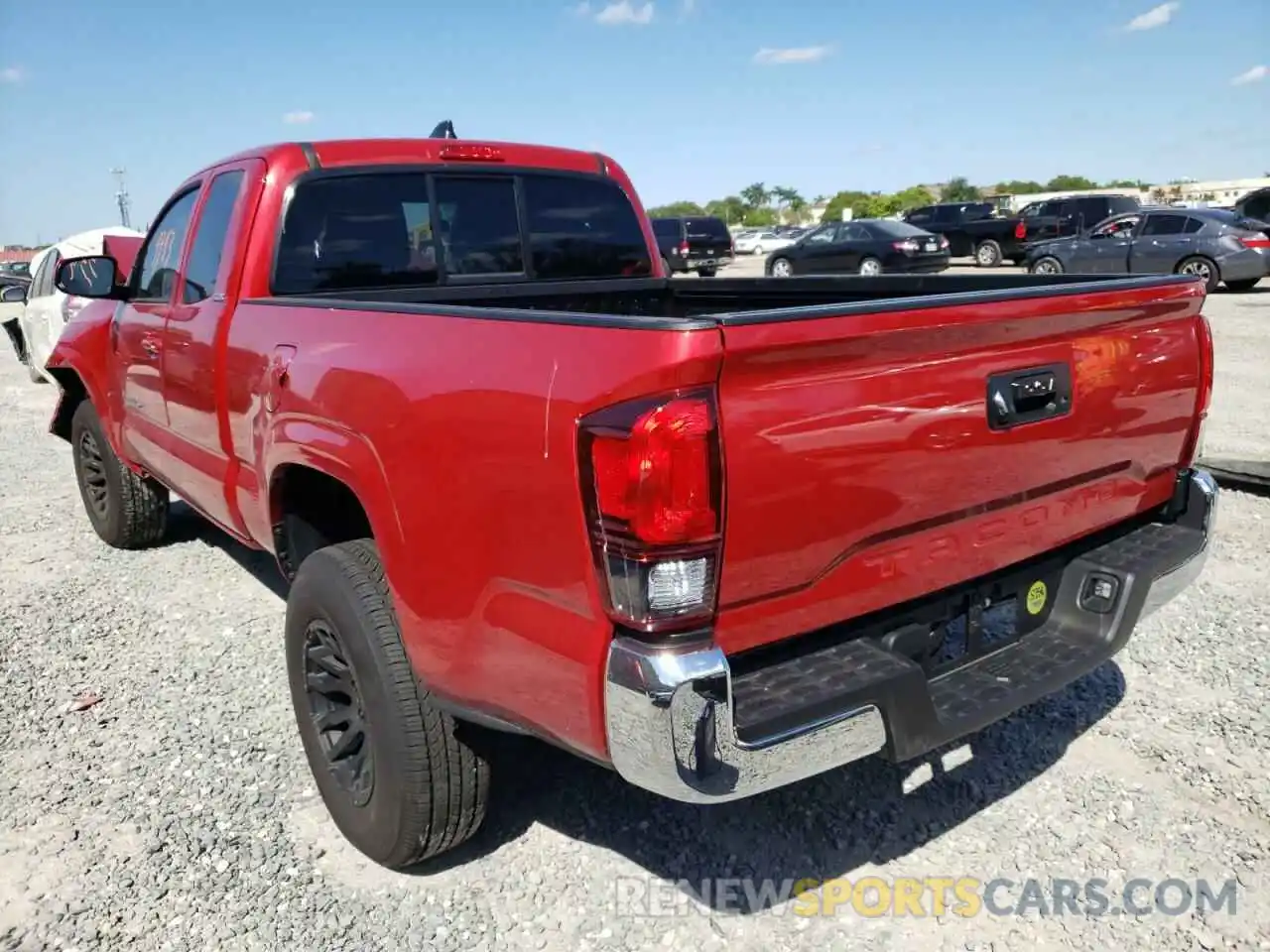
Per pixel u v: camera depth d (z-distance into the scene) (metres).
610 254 4.69
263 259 3.64
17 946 2.60
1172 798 3.12
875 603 2.36
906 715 2.28
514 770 3.31
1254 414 8.48
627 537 1.94
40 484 7.57
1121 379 2.78
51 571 5.43
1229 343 12.47
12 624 4.69
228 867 2.91
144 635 4.54
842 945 2.56
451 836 2.75
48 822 3.13
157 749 3.56
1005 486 2.53
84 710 3.85
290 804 3.22
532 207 4.39
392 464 2.49
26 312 12.61
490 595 2.29
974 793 3.18
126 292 4.77
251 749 3.55
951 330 2.27
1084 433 2.71
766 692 2.18
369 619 2.65
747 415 2.00
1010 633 2.84
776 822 3.07
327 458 2.78
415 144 4.04
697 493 1.94
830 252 22.73
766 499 2.05
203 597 4.99
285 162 3.70
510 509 2.18
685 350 1.89
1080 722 3.57
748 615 2.12
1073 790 3.17
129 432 4.97
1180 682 3.82
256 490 3.45
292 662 3.05
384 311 2.68
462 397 2.28
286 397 3.04
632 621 1.98
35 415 10.83
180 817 3.15
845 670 2.27
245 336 3.42
